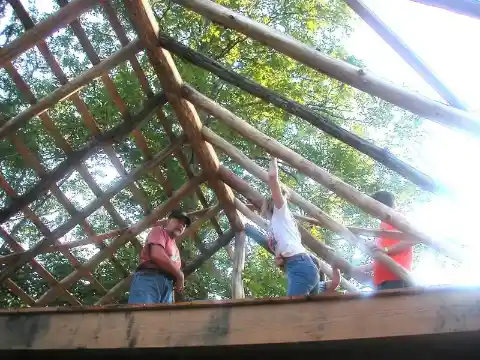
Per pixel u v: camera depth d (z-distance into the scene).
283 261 4.26
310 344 2.73
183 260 7.81
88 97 8.81
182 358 3.20
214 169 6.76
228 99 9.28
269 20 9.59
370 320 2.58
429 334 2.46
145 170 6.46
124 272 7.41
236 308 2.83
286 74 9.62
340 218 11.70
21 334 3.14
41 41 5.08
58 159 9.34
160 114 6.25
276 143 5.77
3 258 6.57
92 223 10.61
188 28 9.18
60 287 7.16
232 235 7.68
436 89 4.02
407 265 5.00
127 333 2.96
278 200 4.36
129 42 5.54
